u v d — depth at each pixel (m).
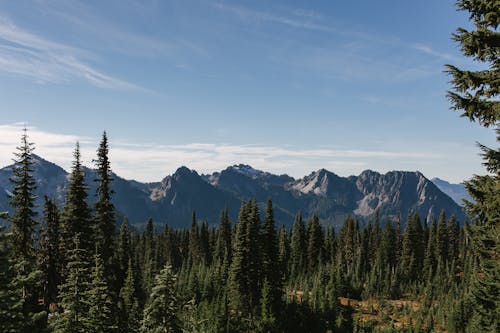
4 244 15.06
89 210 35.81
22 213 32.41
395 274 98.25
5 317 14.72
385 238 111.81
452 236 121.38
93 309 28.91
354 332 63.47
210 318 54.12
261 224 64.38
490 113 11.88
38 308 29.86
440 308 76.06
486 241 13.18
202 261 106.06
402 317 77.62
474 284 18.02
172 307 27.45
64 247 36.62
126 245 58.91
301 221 108.94
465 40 12.03
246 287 61.50
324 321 62.78
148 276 72.44
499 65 11.74
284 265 98.44
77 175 35.47
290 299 73.62
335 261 108.94
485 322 16.56
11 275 15.05
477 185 12.66
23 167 32.47
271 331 55.16
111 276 36.53
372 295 90.94
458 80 12.22
